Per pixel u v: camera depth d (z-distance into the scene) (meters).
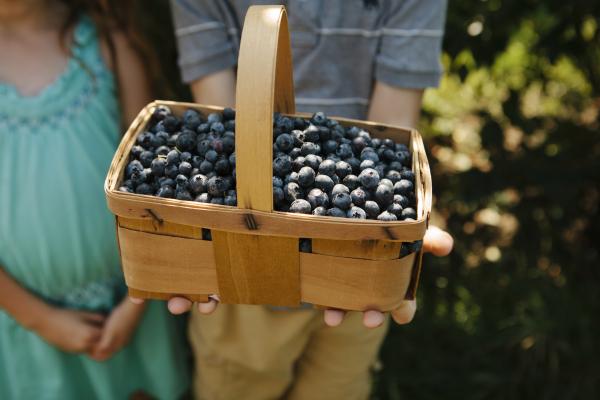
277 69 1.11
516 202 2.36
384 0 1.39
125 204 0.98
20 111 1.47
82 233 1.54
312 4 1.35
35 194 1.48
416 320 2.35
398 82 1.41
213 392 1.70
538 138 2.42
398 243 0.99
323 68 1.42
